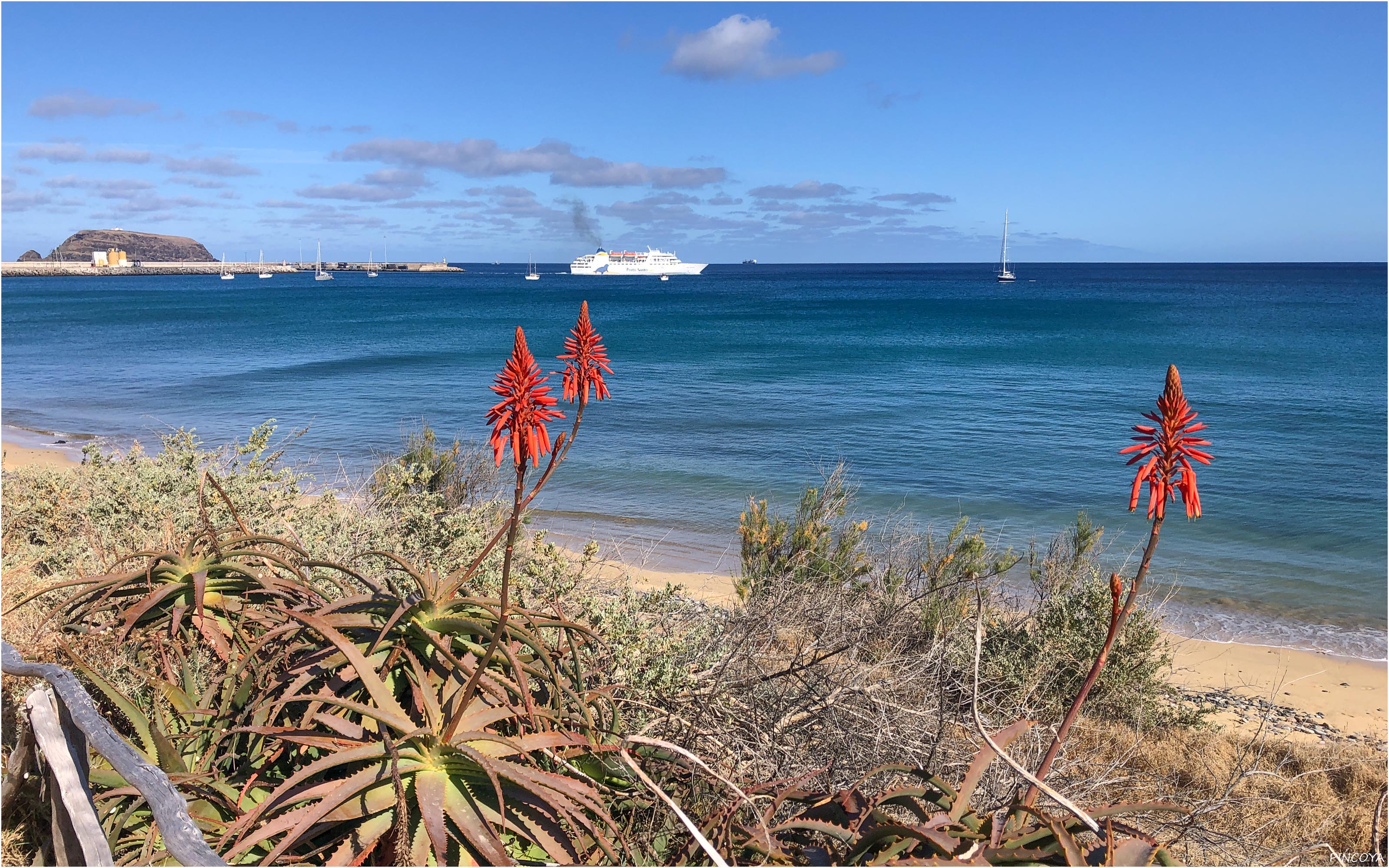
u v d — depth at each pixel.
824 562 7.98
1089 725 6.49
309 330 65.06
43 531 7.39
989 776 3.97
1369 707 8.79
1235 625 11.31
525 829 2.68
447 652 2.93
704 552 12.86
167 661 3.50
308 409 26.92
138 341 54.91
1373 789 6.01
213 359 43.72
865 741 4.10
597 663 3.96
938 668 4.84
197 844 1.88
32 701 2.43
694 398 31.14
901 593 7.52
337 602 3.21
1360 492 18.11
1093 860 2.41
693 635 4.66
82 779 2.33
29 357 44.41
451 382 33.97
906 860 2.21
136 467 7.60
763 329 68.38
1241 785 5.72
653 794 3.23
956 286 176.00
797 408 28.70
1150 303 103.19
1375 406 30.08
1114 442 23.11
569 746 2.98
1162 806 2.52
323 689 3.03
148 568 3.68
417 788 2.57
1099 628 7.20
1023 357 47.00
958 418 26.75
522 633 3.05
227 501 4.13
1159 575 13.02
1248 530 15.41
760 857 2.86
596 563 6.02
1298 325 68.12
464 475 10.52
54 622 3.95
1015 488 17.97
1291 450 22.72
